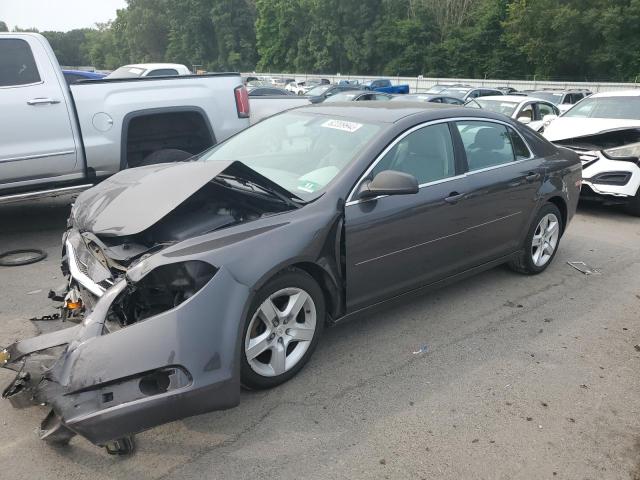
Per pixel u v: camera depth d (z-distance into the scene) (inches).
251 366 117.3
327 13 2480.3
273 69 2851.9
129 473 98.6
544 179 191.2
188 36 3174.2
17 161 205.3
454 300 178.2
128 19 3440.0
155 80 234.2
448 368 137.1
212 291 104.7
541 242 200.7
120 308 104.2
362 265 137.0
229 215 126.6
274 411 117.3
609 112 351.6
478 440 110.7
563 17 1707.7
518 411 120.6
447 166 159.6
